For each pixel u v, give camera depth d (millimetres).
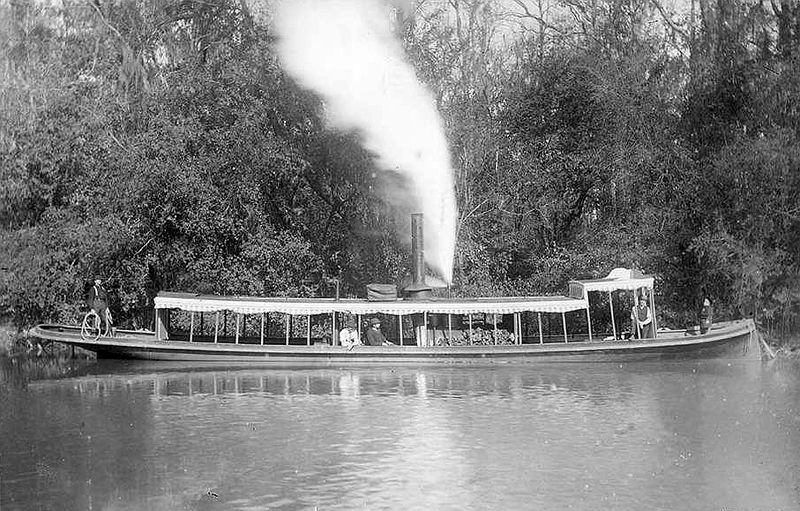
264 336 49812
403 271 57562
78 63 56656
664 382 39156
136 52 58656
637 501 22656
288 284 53438
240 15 59125
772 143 48031
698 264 52062
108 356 45500
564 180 58375
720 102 51969
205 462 26359
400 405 34281
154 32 59688
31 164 53375
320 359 44656
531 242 59250
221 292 52281
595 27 63469
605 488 23578
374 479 24594
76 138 53562
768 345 48719
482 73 61188
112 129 54281
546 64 58531
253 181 53250
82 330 45281
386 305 44469
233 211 52500
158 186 50562
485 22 63219
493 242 57844
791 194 48781
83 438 29297
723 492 23328
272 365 44750
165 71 58875
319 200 58906
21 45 55250
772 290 49531
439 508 22172
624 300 52625
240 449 27781
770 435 29031
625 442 28250
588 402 34625
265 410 33469
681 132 55125
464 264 57000
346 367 44344
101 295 47406
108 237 50094
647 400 34906
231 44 57656
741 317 50250
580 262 54281
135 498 23234
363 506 22469
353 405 34344
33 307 52125
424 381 39938
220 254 52094
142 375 42156
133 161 50656
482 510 22047
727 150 49938
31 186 53312
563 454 26906
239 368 44188
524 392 36906
